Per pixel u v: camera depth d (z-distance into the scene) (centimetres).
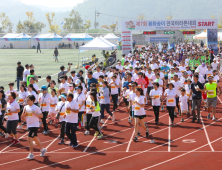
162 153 843
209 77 1198
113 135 1046
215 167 722
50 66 3117
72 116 913
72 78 1394
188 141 950
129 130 1107
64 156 846
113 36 4228
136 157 817
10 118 964
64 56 4456
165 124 1179
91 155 847
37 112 845
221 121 1199
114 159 807
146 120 1252
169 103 1166
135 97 985
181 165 744
